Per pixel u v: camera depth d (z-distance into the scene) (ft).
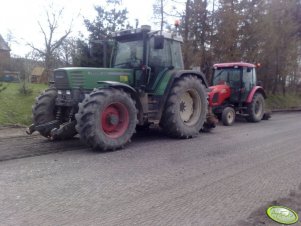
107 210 12.12
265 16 56.03
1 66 50.14
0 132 26.18
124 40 26.66
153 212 12.07
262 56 57.72
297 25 64.44
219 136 27.91
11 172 16.26
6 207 12.18
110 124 21.58
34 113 23.77
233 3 52.80
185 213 12.06
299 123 38.68
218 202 13.15
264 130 32.09
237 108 38.52
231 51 52.21
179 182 15.42
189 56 48.93
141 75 24.97
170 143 24.30
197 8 50.34
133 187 14.56
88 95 20.76
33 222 11.05
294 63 69.82
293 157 20.93
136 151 21.36
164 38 26.00
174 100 25.53
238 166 18.45
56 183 14.80
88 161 18.57
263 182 15.76
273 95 69.15
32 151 20.54
